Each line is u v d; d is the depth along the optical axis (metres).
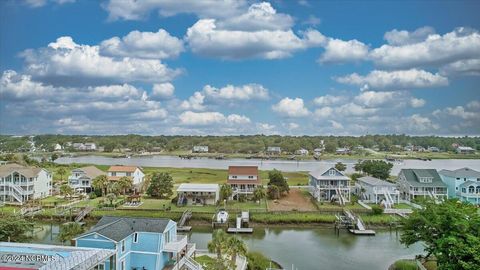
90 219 90.12
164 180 112.62
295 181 143.75
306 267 60.16
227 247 49.09
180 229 83.19
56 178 139.38
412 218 52.56
